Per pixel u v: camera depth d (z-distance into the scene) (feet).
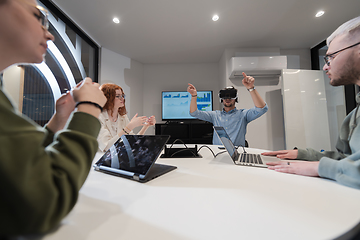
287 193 1.44
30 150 0.71
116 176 1.93
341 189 1.52
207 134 11.66
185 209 1.16
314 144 9.39
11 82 5.82
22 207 0.69
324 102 9.61
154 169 2.11
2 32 0.88
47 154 0.84
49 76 7.19
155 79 13.56
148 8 7.15
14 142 0.69
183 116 12.72
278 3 6.92
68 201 0.84
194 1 6.78
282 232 0.90
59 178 0.79
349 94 9.23
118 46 10.50
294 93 9.54
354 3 6.93
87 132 1.04
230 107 7.32
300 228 0.94
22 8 0.92
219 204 1.23
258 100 5.88
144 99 13.48
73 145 0.93
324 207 1.19
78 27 8.45
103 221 1.00
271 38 9.71
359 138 1.96
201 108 12.56
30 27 0.96
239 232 0.90
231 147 2.97
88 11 7.31
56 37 7.49
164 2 6.80
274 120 10.70
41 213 0.72
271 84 10.77
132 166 1.92
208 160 2.85
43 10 1.09
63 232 0.88
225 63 10.92
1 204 0.68
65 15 7.56
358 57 1.94
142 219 1.02
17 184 0.66
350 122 2.33
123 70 11.76
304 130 9.43
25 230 0.73
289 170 2.05
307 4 6.98
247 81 5.82
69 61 8.21
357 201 1.28
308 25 8.48
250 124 10.78
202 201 1.28
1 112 0.73
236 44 10.39
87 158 0.98
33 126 0.84
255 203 1.25
